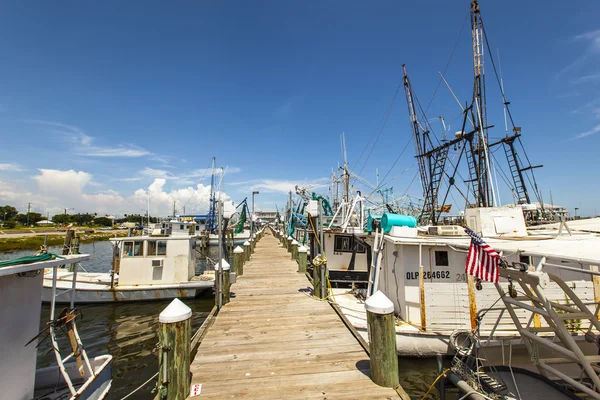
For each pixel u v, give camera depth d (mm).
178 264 14578
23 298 4805
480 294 7352
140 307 13555
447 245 7914
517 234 9344
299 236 25016
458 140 19781
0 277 4422
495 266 4500
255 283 10133
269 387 3871
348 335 5625
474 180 19750
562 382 5746
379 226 9477
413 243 7938
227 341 5363
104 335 10586
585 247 4844
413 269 8297
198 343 5145
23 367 4762
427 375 6988
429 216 23312
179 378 3539
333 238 13680
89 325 11523
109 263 29156
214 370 4324
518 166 21750
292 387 3867
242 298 8234
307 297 8328
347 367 4391
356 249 13617
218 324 6230
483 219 9586
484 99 17969
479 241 4664
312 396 3662
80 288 13656
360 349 5004
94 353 9172
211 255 29484
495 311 7230
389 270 9273
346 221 14875
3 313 4469
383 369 3881
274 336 5582
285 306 7484
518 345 6742
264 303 7746
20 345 4719
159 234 15680
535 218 17516
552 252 4617
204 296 15148
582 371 5625
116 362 8562
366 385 3896
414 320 8086
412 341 7305
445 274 8242
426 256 8312
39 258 4719
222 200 8070
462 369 5328
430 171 23234
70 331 5266
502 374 5336
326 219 19234
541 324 6953
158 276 14367
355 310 8938
